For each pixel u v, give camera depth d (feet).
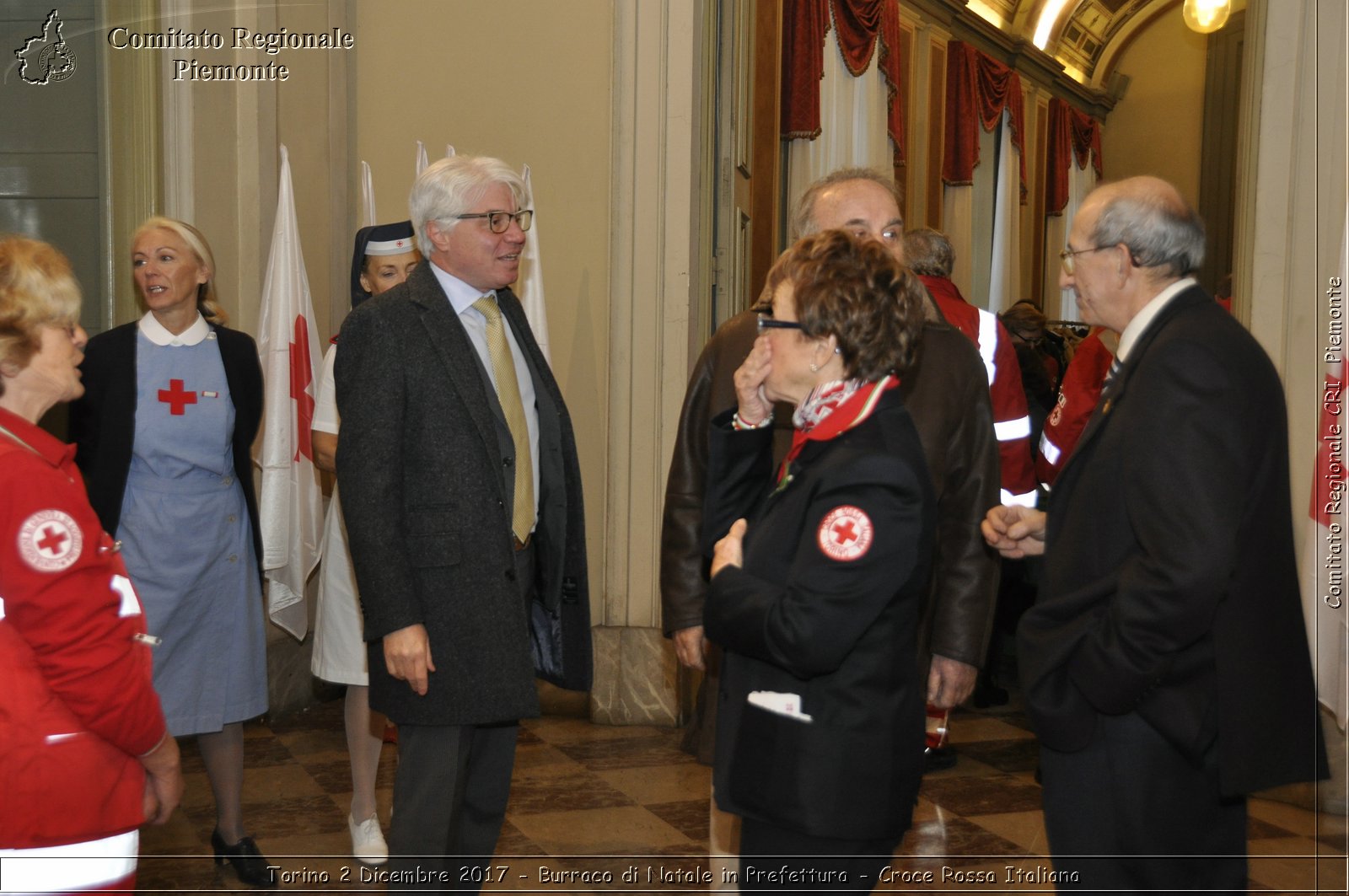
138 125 13.06
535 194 14.20
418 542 7.07
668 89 13.66
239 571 9.55
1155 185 5.84
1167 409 5.28
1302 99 10.96
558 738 13.30
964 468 7.13
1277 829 10.25
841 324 5.09
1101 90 45.37
